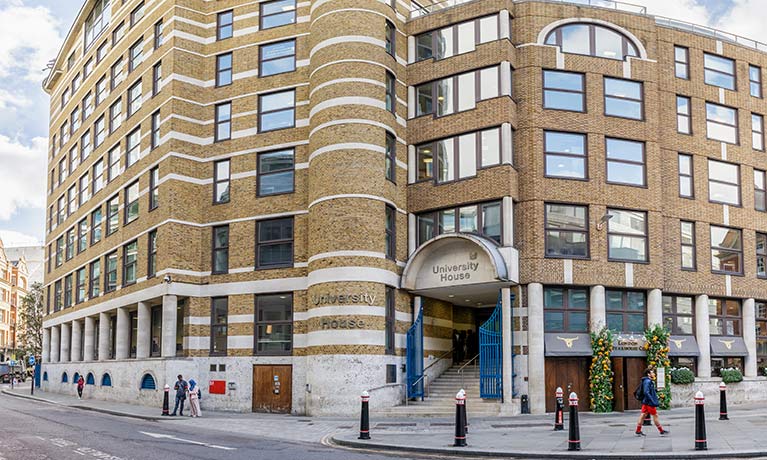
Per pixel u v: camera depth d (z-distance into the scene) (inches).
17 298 4303.6
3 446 706.8
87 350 1807.3
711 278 1286.9
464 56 1230.3
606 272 1159.6
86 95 1926.7
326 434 856.9
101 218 1720.0
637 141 1222.3
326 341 1118.4
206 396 1288.1
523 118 1179.3
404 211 1249.4
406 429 874.1
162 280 1305.4
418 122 1269.7
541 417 1024.9
